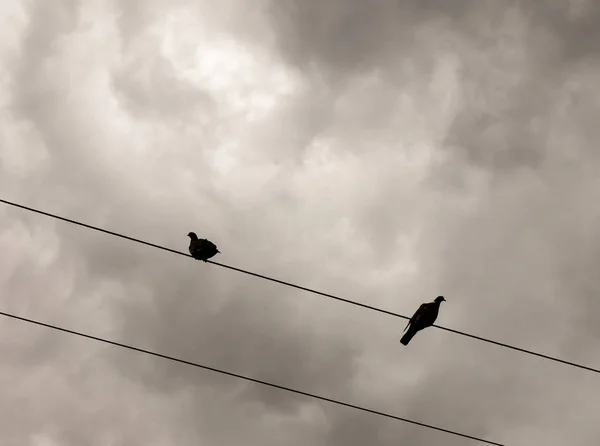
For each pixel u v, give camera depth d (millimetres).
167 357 19734
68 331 19641
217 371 19734
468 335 18797
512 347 18766
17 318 19500
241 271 18562
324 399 20078
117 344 19672
